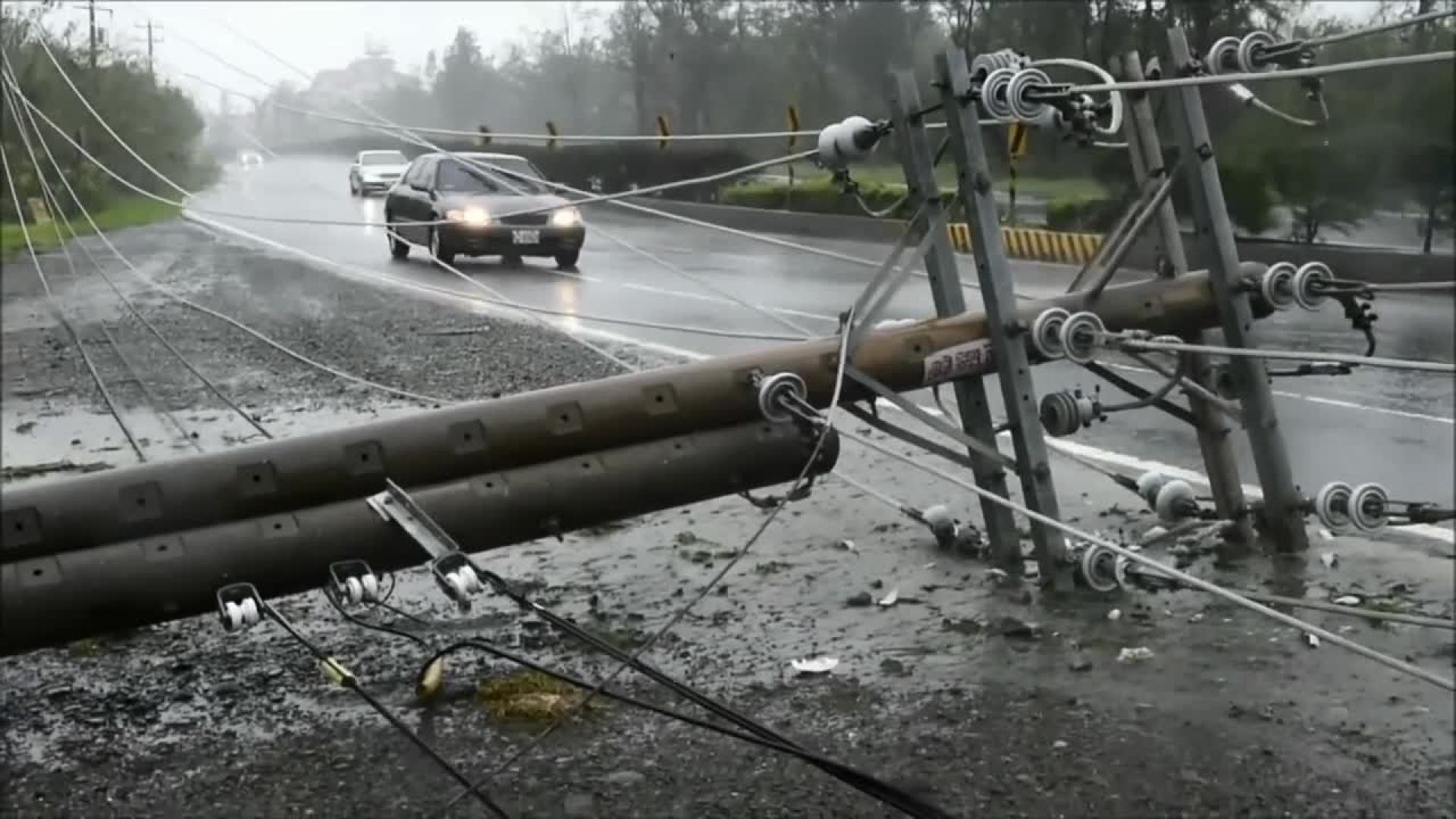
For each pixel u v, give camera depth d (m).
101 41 18.53
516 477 4.53
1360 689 4.58
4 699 4.80
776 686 4.75
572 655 5.08
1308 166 20.02
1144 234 7.06
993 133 17.02
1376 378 10.93
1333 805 3.85
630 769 4.15
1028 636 5.12
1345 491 5.25
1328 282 5.63
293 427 9.19
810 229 25.58
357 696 4.74
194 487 4.04
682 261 20.62
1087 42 20.44
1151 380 10.76
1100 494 7.20
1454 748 4.16
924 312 13.62
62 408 10.16
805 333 6.09
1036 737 4.29
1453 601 5.35
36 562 3.84
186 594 3.98
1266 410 5.89
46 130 15.32
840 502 7.13
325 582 4.22
